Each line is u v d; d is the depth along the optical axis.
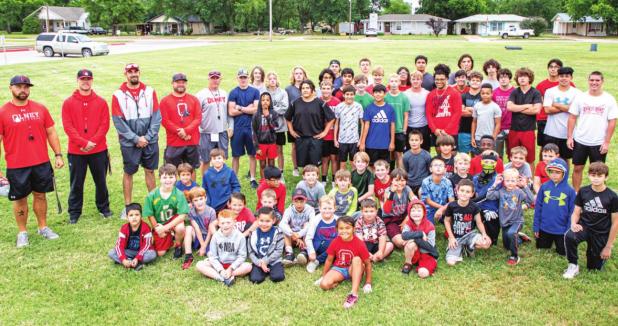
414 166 6.86
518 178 5.84
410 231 5.38
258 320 4.36
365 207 5.47
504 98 7.86
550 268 5.31
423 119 7.90
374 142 7.60
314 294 4.82
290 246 5.64
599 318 4.35
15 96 5.80
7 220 6.79
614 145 10.23
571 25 74.19
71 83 19.03
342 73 8.54
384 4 101.06
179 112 7.09
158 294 4.82
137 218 5.34
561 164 5.46
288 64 24.92
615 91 15.27
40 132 6.01
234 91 8.11
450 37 64.12
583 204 5.16
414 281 5.07
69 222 6.70
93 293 4.82
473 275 5.18
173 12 77.56
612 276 5.08
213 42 51.38
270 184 6.25
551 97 7.23
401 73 8.87
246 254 5.33
